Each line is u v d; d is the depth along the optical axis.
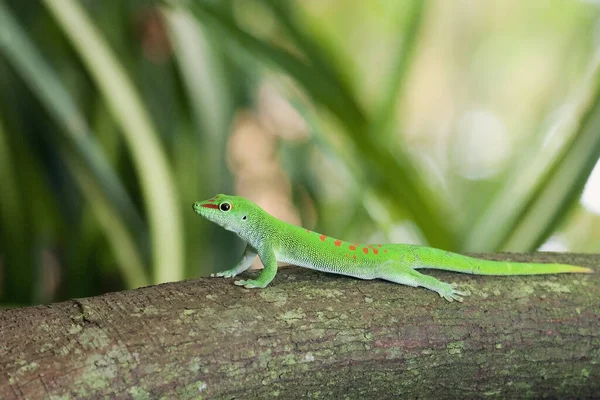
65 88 1.00
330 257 0.87
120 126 0.95
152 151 0.95
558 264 0.87
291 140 1.18
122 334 0.78
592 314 0.84
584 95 0.95
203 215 0.87
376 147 0.92
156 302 0.80
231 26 0.92
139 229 1.03
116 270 1.08
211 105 1.00
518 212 0.93
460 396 0.83
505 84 1.66
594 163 0.90
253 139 1.27
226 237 1.04
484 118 1.67
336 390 0.81
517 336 0.83
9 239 1.03
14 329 0.78
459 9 1.63
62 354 0.77
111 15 1.07
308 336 0.80
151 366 0.77
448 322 0.82
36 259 1.06
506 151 1.53
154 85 1.08
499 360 0.83
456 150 1.64
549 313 0.84
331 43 0.97
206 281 0.83
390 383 0.81
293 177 1.17
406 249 0.87
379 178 0.95
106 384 0.77
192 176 1.04
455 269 0.87
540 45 1.60
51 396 0.76
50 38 1.04
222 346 0.79
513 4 1.60
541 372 0.83
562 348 0.83
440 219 0.94
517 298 0.84
